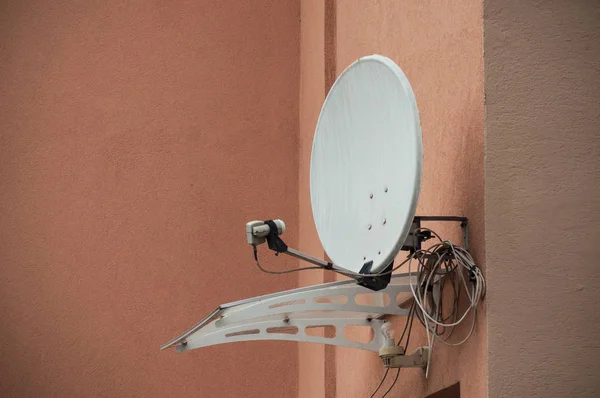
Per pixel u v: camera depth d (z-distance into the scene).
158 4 7.98
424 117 5.40
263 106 7.95
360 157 4.82
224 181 7.78
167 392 7.42
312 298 4.89
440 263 4.58
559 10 4.66
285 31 8.09
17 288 7.45
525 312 4.41
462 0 4.90
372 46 6.36
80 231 7.58
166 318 7.51
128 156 7.72
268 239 4.31
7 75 7.73
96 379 7.38
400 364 4.97
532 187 4.52
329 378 6.84
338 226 4.93
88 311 7.47
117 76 7.83
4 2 7.83
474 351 4.49
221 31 8.02
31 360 7.37
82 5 7.90
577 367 4.39
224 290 7.61
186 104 7.86
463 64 4.85
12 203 7.56
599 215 4.52
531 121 4.57
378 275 4.48
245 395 7.50
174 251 7.62
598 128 4.59
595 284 4.46
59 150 7.68
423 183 5.37
